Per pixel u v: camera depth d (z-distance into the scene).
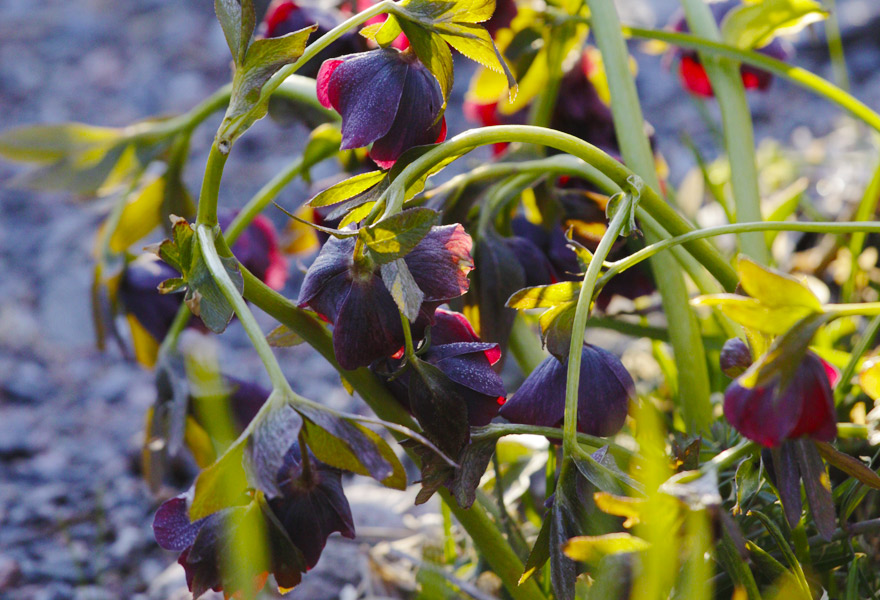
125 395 2.12
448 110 2.97
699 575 1.04
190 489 1.06
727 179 1.70
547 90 1.34
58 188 1.37
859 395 1.24
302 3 1.33
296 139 3.08
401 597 1.33
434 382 1.08
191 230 1.06
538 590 1.16
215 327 1.05
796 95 2.92
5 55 3.75
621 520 1.07
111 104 3.32
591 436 1.09
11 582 1.43
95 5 4.18
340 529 1.07
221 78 3.44
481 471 1.09
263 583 1.07
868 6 3.20
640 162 1.24
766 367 1.02
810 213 1.54
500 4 1.30
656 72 3.16
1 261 2.61
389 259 1.04
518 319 1.29
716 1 1.40
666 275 1.24
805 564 1.14
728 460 1.06
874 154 1.90
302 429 1.04
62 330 2.36
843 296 1.34
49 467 1.82
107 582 1.43
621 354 1.72
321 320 1.11
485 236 1.22
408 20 1.07
